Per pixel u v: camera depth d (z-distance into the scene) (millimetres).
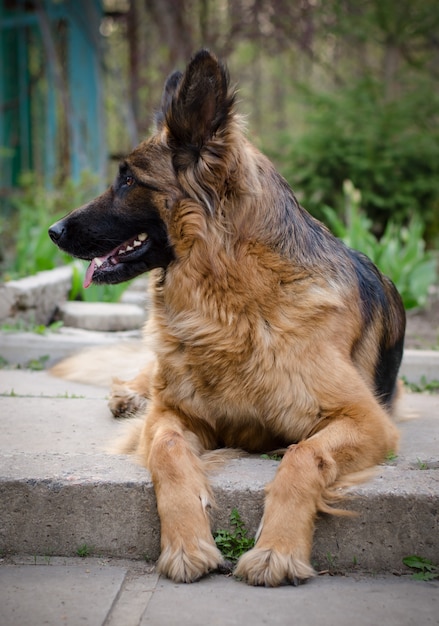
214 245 3592
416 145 15555
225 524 3232
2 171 14797
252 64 24297
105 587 2869
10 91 15227
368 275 4562
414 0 17438
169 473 3180
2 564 3152
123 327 7645
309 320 3598
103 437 4156
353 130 15742
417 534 3143
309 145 15625
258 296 3566
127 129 16172
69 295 8562
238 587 2896
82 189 12648
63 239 4008
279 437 3779
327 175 15633
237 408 3686
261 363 3566
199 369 3664
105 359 5820
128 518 3244
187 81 3584
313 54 18641
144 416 4113
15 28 15117
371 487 3197
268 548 2957
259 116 25141
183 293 3660
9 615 2613
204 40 16766
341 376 3615
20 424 4422
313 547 3176
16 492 3252
